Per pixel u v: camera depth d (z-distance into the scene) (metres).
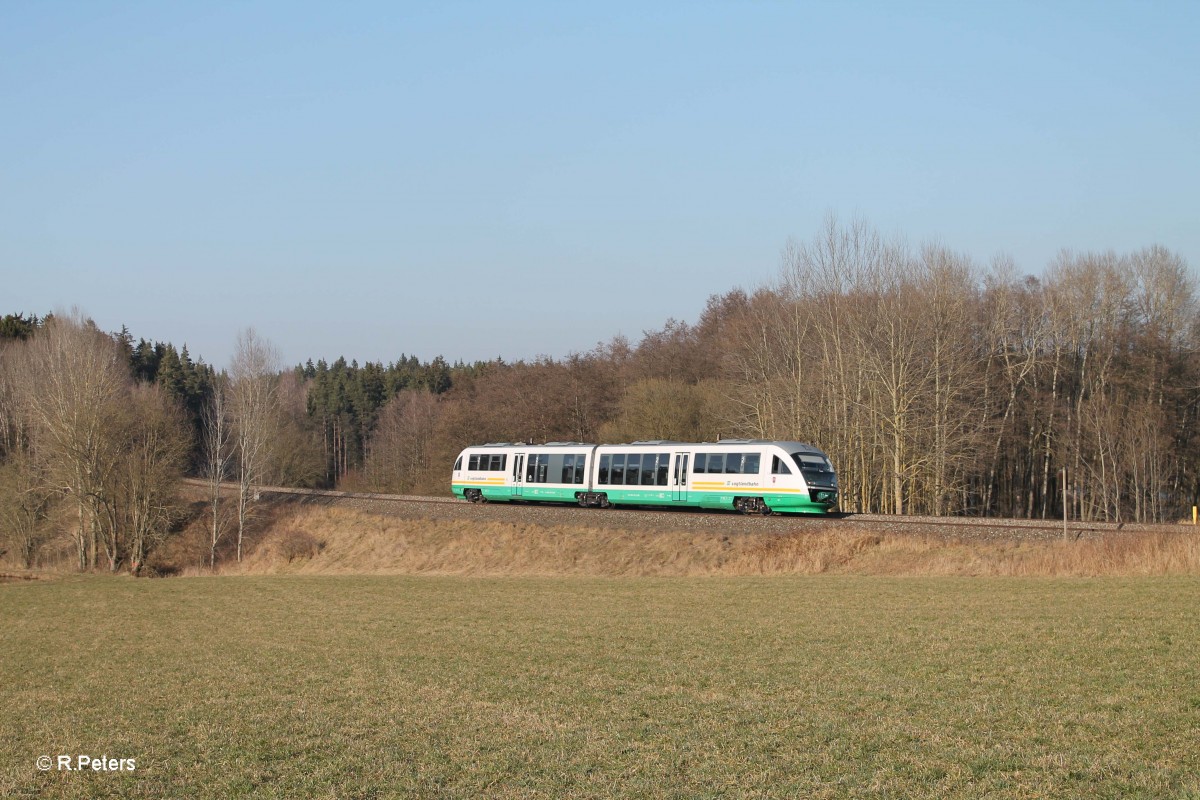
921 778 11.11
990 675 16.08
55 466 59.50
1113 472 60.41
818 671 17.31
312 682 18.94
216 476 60.78
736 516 39.84
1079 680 15.31
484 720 14.90
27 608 37.12
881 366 55.28
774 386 60.41
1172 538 30.25
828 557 35.00
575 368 96.06
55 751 14.41
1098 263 70.19
